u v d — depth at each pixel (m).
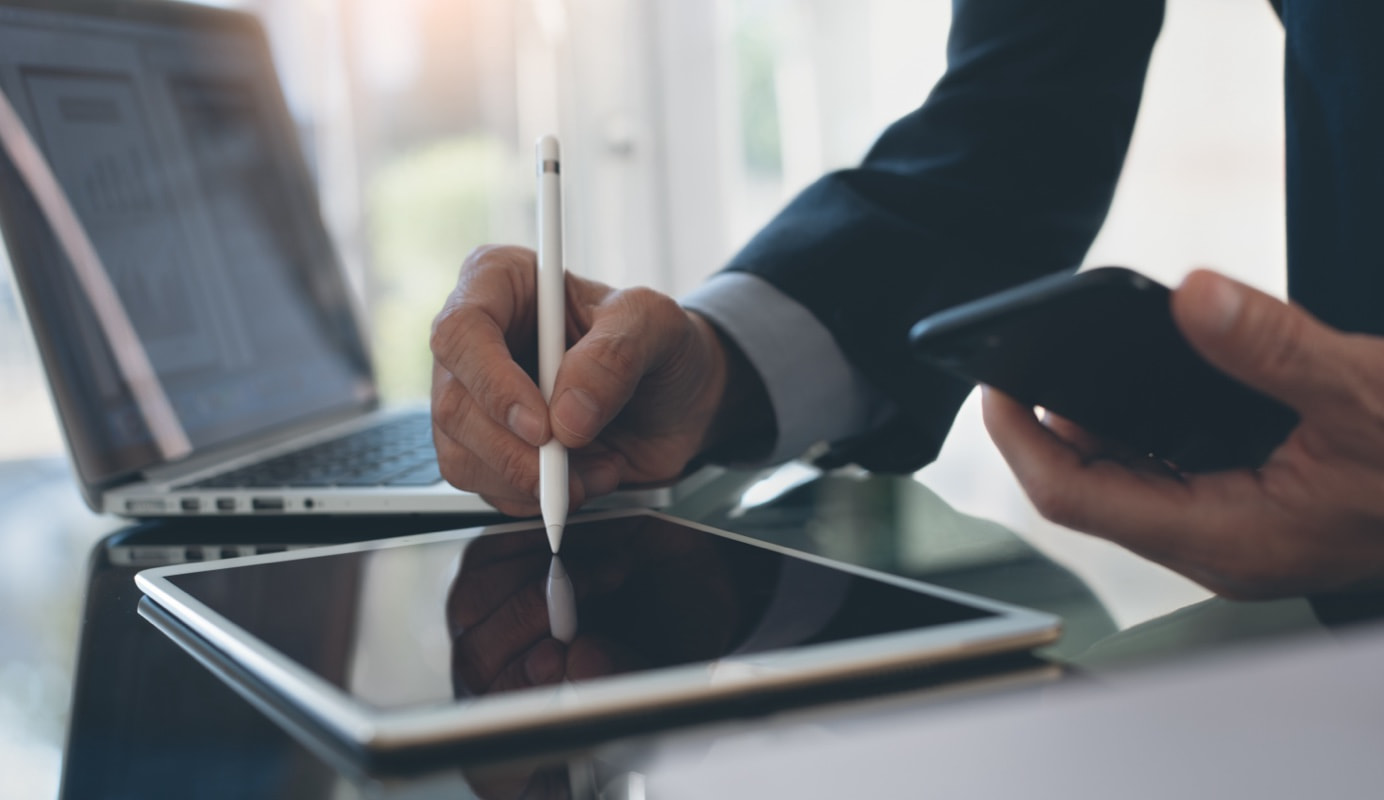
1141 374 0.34
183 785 0.24
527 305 0.56
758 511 0.59
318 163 2.24
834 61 2.72
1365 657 0.14
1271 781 0.13
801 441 0.64
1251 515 0.35
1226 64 3.08
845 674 0.28
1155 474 0.38
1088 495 0.37
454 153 2.45
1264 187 3.10
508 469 0.49
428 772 0.24
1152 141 3.11
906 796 0.15
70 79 0.75
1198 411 0.35
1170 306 0.29
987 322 0.32
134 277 0.75
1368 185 0.54
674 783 0.18
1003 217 0.67
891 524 0.55
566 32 2.57
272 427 0.85
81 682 0.31
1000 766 0.14
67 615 0.40
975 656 0.30
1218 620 0.36
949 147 0.71
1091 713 0.15
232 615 0.35
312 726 0.27
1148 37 0.73
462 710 0.25
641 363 0.50
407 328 2.42
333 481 0.61
